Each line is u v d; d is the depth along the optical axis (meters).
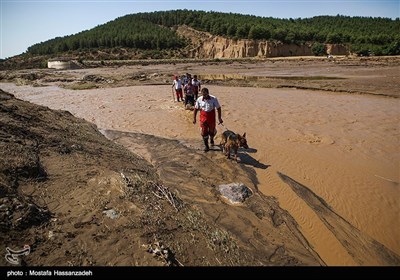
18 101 10.63
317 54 92.56
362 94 18.94
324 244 5.22
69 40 110.19
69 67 58.16
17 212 4.22
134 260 3.94
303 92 20.20
